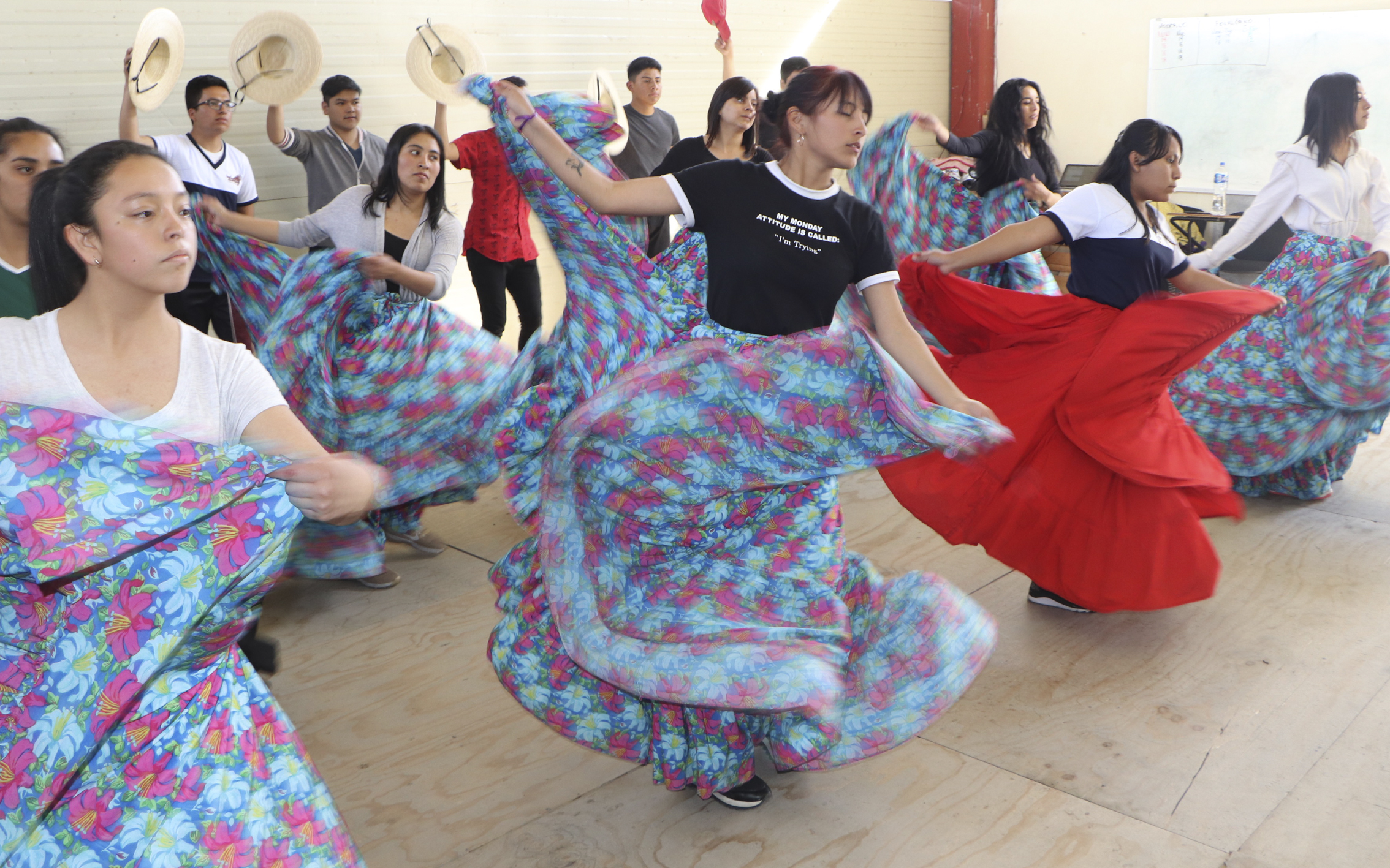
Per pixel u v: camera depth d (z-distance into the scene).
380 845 2.43
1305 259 4.27
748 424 2.35
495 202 5.97
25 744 1.48
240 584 1.52
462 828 2.49
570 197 2.47
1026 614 3.52
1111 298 3.27
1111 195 3.27
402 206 4.05
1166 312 3.14
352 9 6.89
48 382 1.55
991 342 3.44
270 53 6.14
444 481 3.77
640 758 2.44
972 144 4.25
